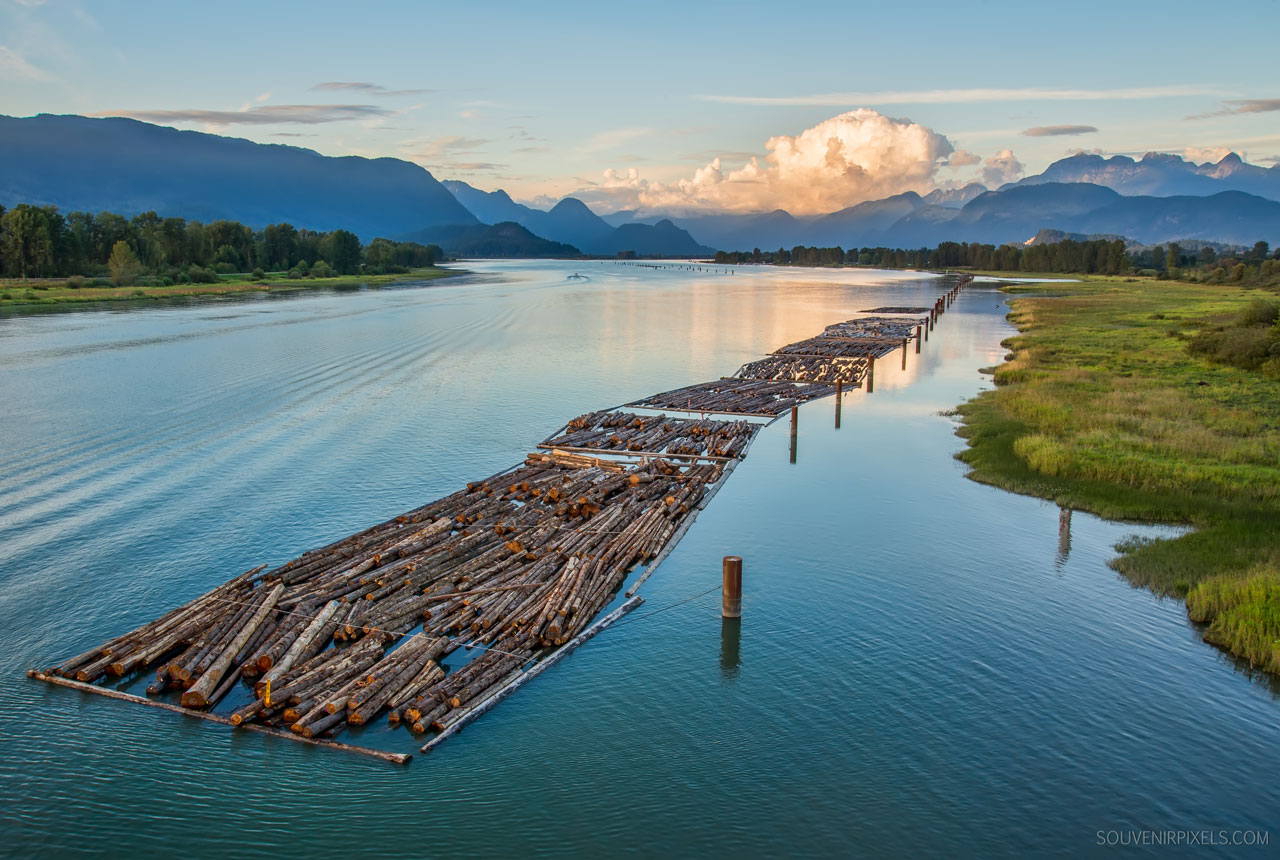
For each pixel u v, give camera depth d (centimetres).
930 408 5309
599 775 1705
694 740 1823
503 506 3136
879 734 1847
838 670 2109
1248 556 2703
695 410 5200
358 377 6281
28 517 3114
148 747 1766
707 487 3588
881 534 3053
